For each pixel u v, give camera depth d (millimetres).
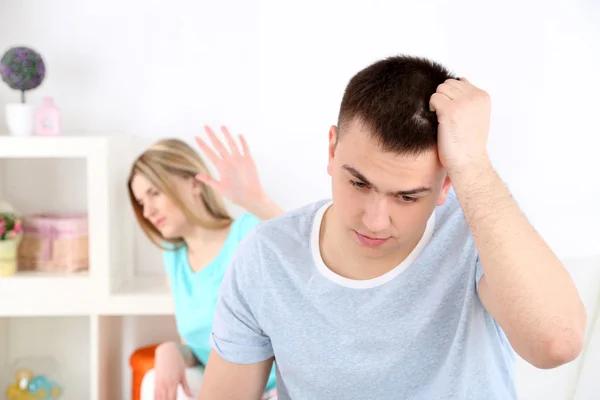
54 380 2258
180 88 2275
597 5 2191
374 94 865
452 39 2225
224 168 1668
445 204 1054
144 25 2256
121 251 2225
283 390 1141
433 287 1002
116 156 2156
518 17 2205
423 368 1008
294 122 2275
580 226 2244
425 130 855
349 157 874
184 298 2012
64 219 2168
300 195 2301
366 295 1009
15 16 2248
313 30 2244
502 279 841
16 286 2082
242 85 2270
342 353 1021
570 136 2227
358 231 915
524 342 834
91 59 2268
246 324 1088
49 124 2100
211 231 1998
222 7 2246
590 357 1653
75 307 2094
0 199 2318
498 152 2242
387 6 2227
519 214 866
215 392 1127
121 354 2367
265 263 1053
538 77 2219
